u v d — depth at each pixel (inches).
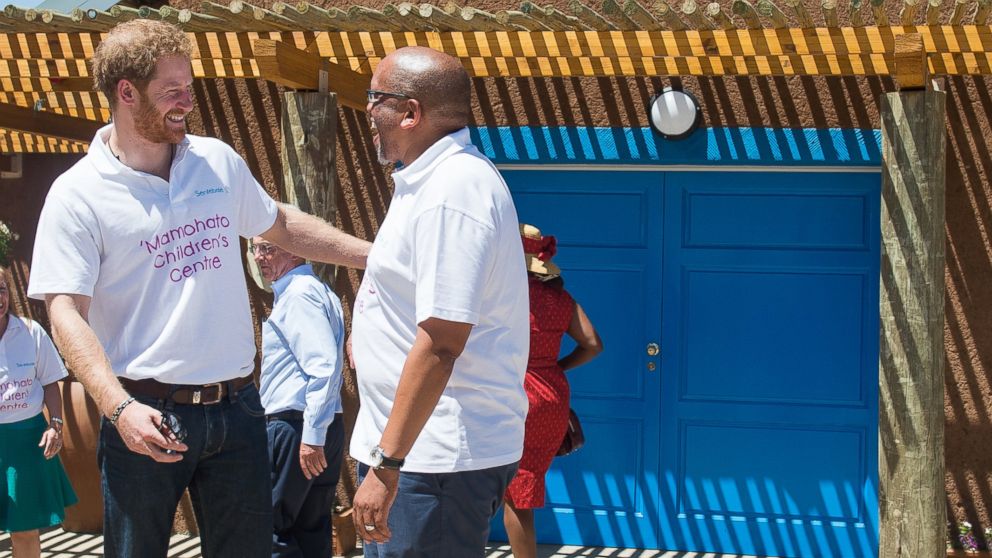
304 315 193.0
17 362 225.3
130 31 116.2
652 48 212.1
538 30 206.5
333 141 223.6
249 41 221.8
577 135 265.0
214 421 123.6
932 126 197.6
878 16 187.9
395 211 117.8
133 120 117.7
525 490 208.4
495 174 117.4
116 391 110.6
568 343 271.3
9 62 263.9
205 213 124.1
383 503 111.0
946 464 249.6
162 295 121.0
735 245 263.6
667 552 265.7
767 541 262.2
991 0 181.0
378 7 269.0
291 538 205.6
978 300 247.1
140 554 122.6
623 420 268.7
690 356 266.4
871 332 258.1
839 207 259.1
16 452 225.5
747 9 182.7
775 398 262.8
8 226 339.6
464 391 115.9
